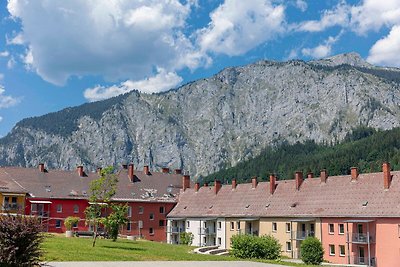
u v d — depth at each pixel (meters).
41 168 105.88
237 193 102.38
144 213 107.94
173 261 41.78
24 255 24.16
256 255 57.16
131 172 113.62
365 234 73.31
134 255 44.69
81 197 101.06
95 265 32.97
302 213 84.12
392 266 70.19
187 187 115.44
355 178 83.75
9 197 91.69
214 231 100.75
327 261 75.88
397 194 74.69
